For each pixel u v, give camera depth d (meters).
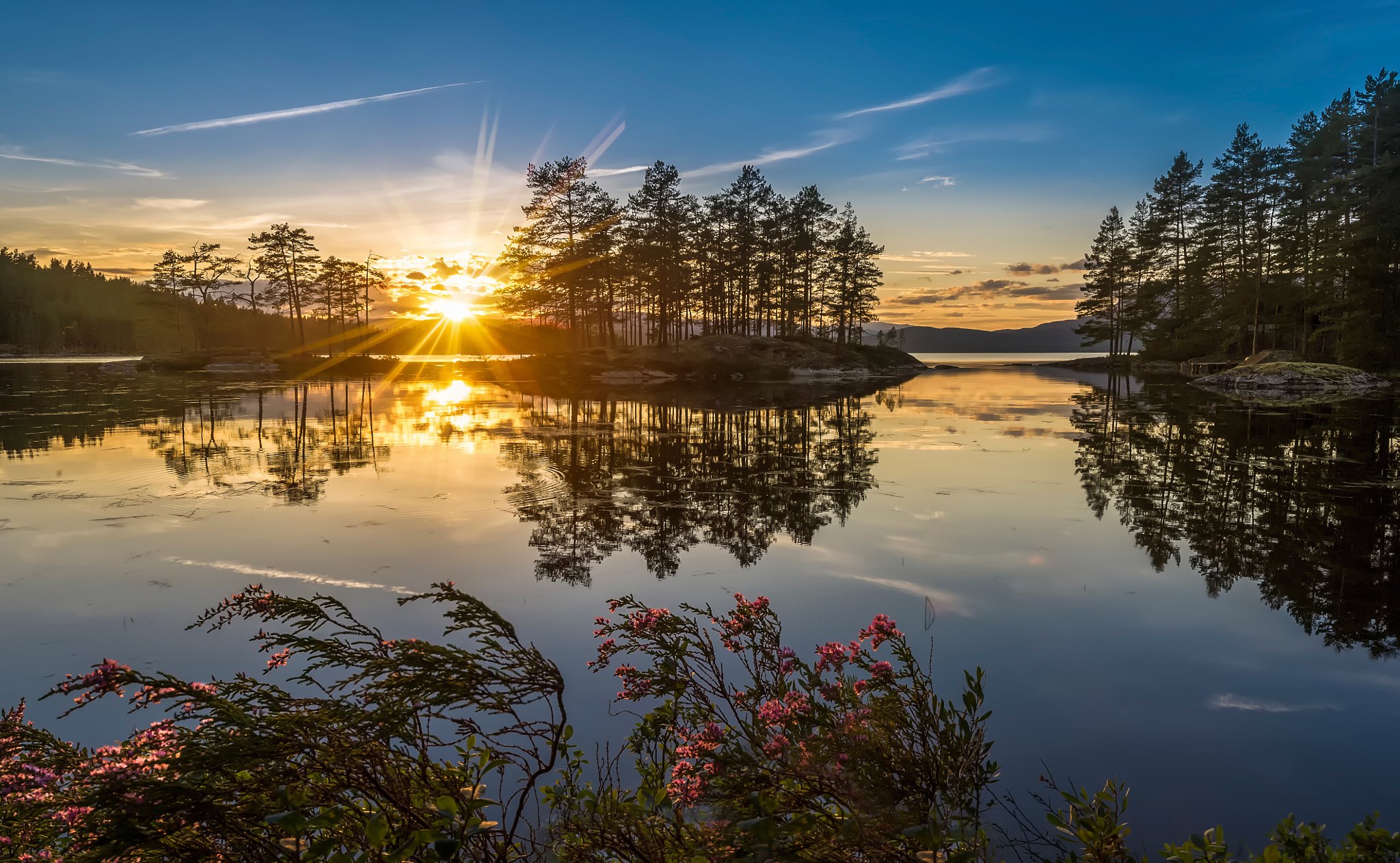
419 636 5.88
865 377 55.09
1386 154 38.59
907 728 2.82
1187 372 55.09
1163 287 60.19
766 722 2.71
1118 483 13.25
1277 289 47.34
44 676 5.25
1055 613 6.64
